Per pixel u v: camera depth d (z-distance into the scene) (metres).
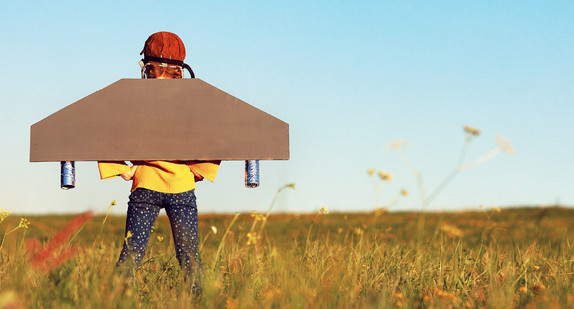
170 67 4.55
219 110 4.40
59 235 4.57
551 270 5.00
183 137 4.36
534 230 10.30
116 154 4.31
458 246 5.58
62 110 4.34
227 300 3.68
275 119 4.42
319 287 4.02
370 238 6.54
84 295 3.45
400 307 3.76
